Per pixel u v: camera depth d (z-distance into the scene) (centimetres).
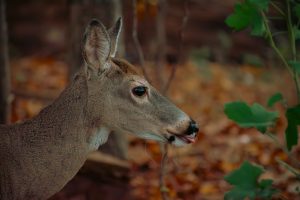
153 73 1909
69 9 1258
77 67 1260
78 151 894
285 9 941
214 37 2417
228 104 897
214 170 1406
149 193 1278
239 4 922
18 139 892
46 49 2331
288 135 912
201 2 2462
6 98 1273
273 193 905
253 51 2391
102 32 879
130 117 891
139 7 1312
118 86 888
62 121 891
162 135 898
